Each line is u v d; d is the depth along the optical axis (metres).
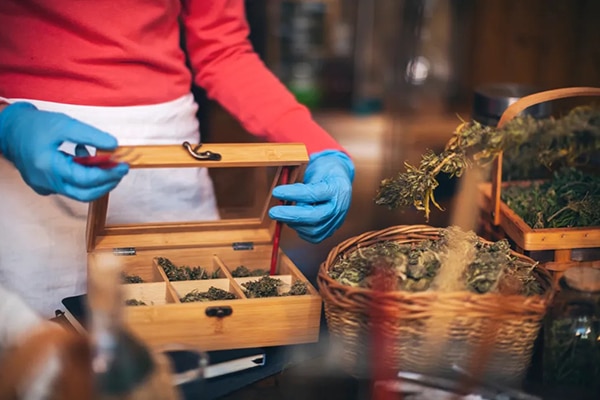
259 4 4.79
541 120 1.75
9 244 1.61
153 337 1.29
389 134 4.17
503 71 4.10
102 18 1.61
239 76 1.86
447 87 4.87
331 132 4.44
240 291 1.39
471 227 1.68
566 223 1.55
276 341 1.36
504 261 1.32
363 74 5.09
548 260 1.50
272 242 1.60
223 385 1.25
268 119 1.80
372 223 2.98
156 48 1.71
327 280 1.27
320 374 1.29
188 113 1.80
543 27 3.58
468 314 1.17
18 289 1.63
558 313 1.22
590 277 1.23
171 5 1.72
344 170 1.61
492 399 1.14
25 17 1.56
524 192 1.70
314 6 5.07
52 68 1.59
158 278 1.49
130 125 1.67
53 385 0.90
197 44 1.89
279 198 1.46
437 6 4.90
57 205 1.62
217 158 1.35
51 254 1.64
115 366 0.92
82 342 0.94
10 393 0.90
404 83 4.98
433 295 1.17
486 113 1.77
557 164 1.82
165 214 1.80
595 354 1.22
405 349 1.19
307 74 5.06
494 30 4.21
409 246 1.39
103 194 1.34
